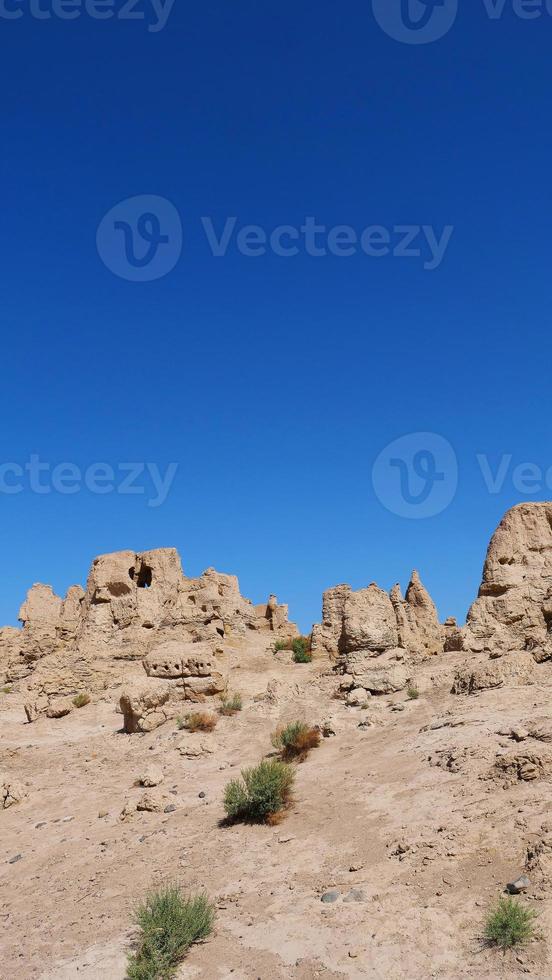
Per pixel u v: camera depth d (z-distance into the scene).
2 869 19.55
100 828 21.67
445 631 44.88
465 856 14.32
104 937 14.11
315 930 12.98
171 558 52.53
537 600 34.31
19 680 48.81
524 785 16.70
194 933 13.30
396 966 11.56
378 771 21.17
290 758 25.55
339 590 45.00
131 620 49.12
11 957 13.92
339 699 33.31
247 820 19.50
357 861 15.35
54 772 29.11
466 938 11.85
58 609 59.06
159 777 25.61
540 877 12.60
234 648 50.06
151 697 33.84
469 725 22.58
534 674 26.95
